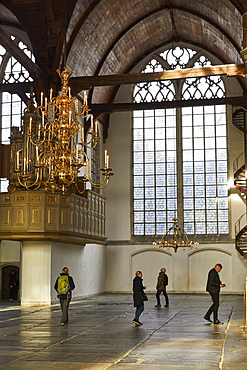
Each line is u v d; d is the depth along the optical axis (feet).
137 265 115.55
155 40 115.75
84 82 85.40
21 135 82.07
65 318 51.80
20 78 111.96
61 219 80.94
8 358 32.99
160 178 117.50
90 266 104.78
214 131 116.26
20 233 79.25
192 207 115.24
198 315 61.26
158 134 118.73
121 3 93.04
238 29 90.33
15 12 86.38
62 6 83.56
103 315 62.59
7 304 85.15
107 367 29.94
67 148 48.60
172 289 113.09
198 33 109.91
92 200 96.78
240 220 112.16
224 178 114.62
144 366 30.17
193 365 30.40
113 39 102.58
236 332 44.88
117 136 119.55
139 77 83.20
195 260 113.29
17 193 80.02
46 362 31.60
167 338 41.50
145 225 116.67
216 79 116.88
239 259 110.73
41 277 82.89
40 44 86.99
